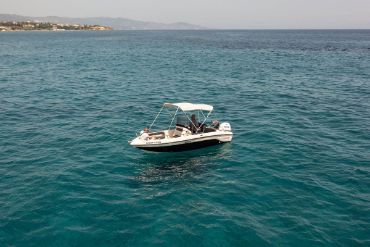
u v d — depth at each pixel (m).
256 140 24.17
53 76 51.94
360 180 18.08
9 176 18.06
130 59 78.06
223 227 13.97
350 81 49.12
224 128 23.00
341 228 13.98
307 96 38.97
